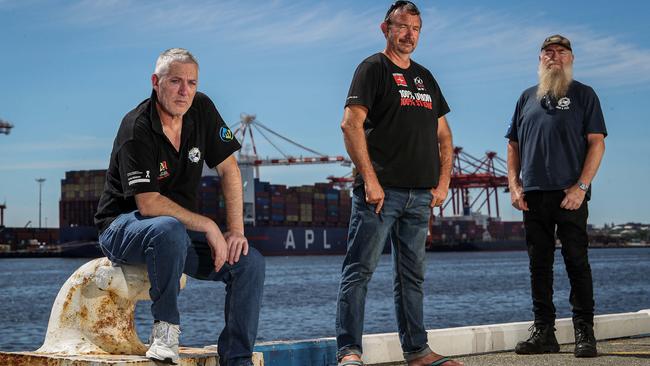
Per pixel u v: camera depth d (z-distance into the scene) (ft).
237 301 9.70
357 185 11.82
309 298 116.57
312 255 313.32
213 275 9.84
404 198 11.85
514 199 15.93
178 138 9.83
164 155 9.63
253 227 291.58
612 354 14.37
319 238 312.50
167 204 9.45
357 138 11.57
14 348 63.87
